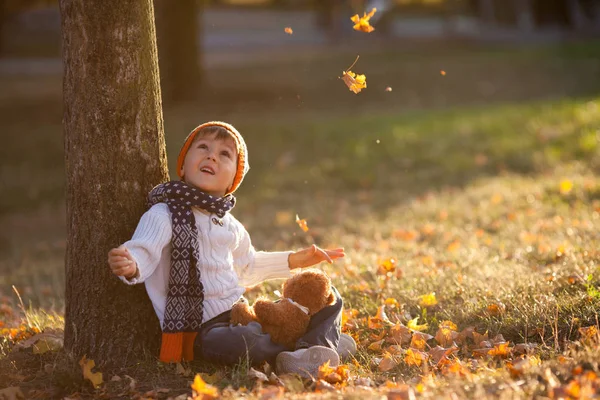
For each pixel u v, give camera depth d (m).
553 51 23.38
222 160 3.82
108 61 3.71
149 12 3.83
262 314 3.67
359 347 4.14
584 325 3.97
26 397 3.52
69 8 3.70
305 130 13.94
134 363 3.79
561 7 29.66
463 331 4.16
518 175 10.43
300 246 7.51
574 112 13.35
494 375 3.33
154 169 3.90
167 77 16.48
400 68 21.23
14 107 17.17
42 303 5.80
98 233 3.79
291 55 24.03
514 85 18.97
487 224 7.72
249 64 22.17
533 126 12.90
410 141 12.89
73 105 3.77
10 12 26.53
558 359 3.47
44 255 8.52
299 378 3.52
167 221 3.65
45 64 24.03
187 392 3.49
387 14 28.50
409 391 3.09
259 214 9.47
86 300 3.83
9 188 12.00
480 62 21.89
